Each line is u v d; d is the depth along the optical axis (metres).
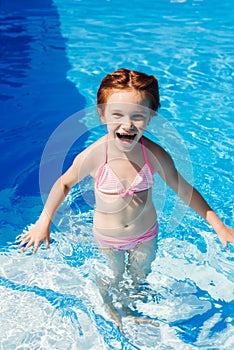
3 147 11.70
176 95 13.64
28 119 12.64
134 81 7.20
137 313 8.05
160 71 14.77
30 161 11.31
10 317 7.99
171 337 7.78
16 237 9.48
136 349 7.58
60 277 8.63
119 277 8.31
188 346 7.67
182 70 14.84
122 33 17.08
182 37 16.81
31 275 8.71
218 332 7.89
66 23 17.80
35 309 8.12
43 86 14.04
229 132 12.21
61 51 15.88
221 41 16.55
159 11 18.84
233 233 7.87
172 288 8.51
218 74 14.67
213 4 19.45
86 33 17.08
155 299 8.29
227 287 8.62
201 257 9.11
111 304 8.12
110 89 7.23
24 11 18.73
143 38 16.73
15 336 7.70
